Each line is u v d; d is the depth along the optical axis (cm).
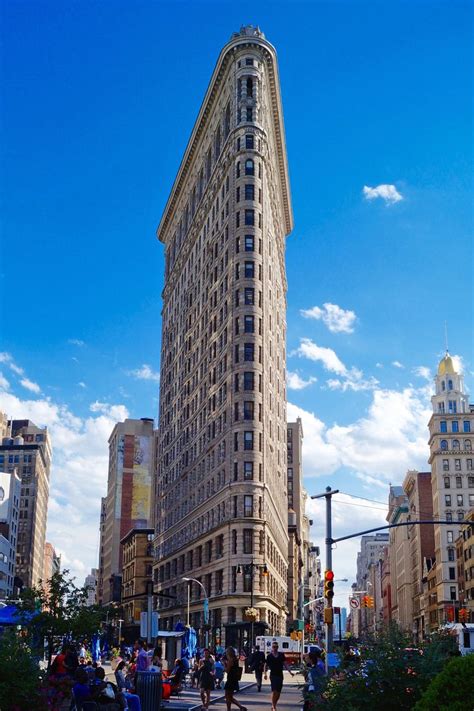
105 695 2194
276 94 11656
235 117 10794
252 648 8238
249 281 10094
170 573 12825
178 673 4256
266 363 10194
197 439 11662
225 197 10950
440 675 1244
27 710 2127
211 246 11606
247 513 9331
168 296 15350
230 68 11169
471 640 5391
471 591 13762
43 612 3706
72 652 3103
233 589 9094
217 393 10544
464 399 19038
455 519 16625
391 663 1880
